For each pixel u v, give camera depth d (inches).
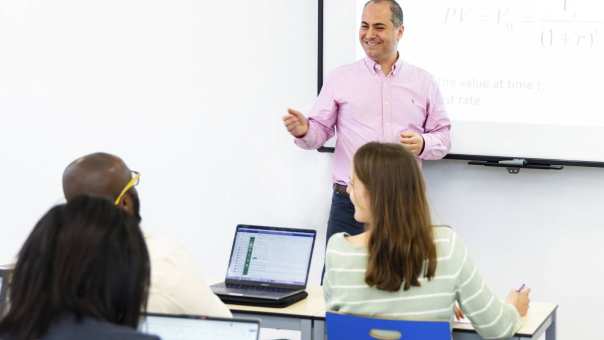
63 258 59.6
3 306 64.5
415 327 99.9
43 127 199.3
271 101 187.5
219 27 189.0
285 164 187.9
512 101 173.6
